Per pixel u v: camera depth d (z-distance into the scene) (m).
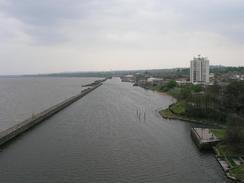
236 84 165.12
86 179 75.75
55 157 92.50
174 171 81.62
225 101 159.12
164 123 150.50
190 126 142.88
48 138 116.75
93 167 84.06
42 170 81.56
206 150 101.31
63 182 73.88
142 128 137.38
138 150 101.06
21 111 198.88
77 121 154.62
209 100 164.62
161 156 94.62
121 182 74.12
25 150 99.88
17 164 86.06
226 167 83.19
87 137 118.44
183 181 75.00
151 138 118.12
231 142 101.06
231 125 115.56
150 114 178.50
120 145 106.94
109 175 78.31
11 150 100.00
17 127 124.38
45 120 158.00
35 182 73.75
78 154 95.75
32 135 121.94
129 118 164.62
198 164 87.38
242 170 78.94
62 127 138.50
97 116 171.25
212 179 76.19
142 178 76.75
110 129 134.12
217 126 142.25
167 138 118.62
